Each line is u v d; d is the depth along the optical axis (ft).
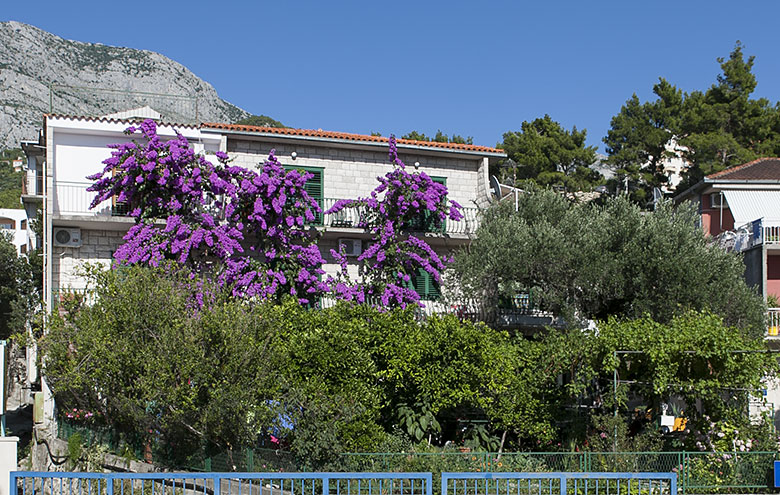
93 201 74.69
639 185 171.73
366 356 59.06
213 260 76.43
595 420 57.88
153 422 55.83
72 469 62.69
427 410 60.08
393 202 82.43
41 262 118.93
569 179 171.63
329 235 83.76
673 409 73.10
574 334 59.72
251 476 40.91
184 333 53.06
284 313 61.62
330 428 51.85
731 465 54.19
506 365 61.31
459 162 92.79
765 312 74.79
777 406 76.84
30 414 104.53
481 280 74.64
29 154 100.53
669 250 69.62
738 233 93.09
